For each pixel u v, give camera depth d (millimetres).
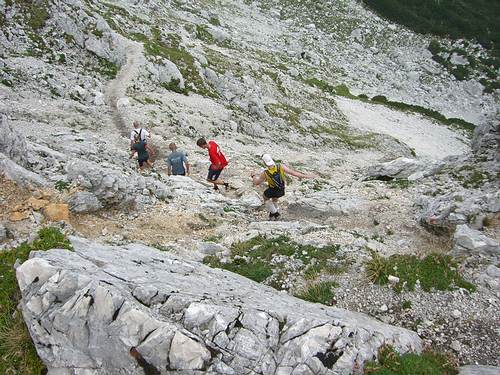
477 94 68438
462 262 10375
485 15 82250
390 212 14453
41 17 34125
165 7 59625
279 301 8492
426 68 71562
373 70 68875
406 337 8359
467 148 52469
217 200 15859
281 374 6695
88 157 17922
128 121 26844
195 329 6902
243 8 74000
